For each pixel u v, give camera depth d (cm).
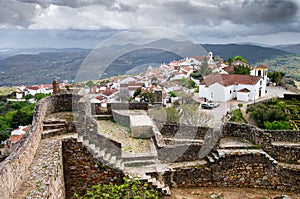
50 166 788
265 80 4778
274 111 3284
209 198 1054
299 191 1126
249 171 1145
